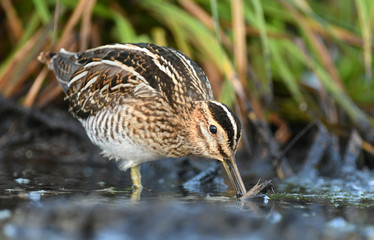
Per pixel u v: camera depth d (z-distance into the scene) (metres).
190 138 11.15
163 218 7.83
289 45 15.26
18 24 15.39
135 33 15.98
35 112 14.96
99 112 11.34
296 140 14.83
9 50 16.25
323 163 14.58
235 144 10.66
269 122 15.36
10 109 15.05
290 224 7.96
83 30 14.27
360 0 14.12
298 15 15.25
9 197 9.39
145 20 15.84
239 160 14.58
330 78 15.06
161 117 10.97
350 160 14.11
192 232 7.40
